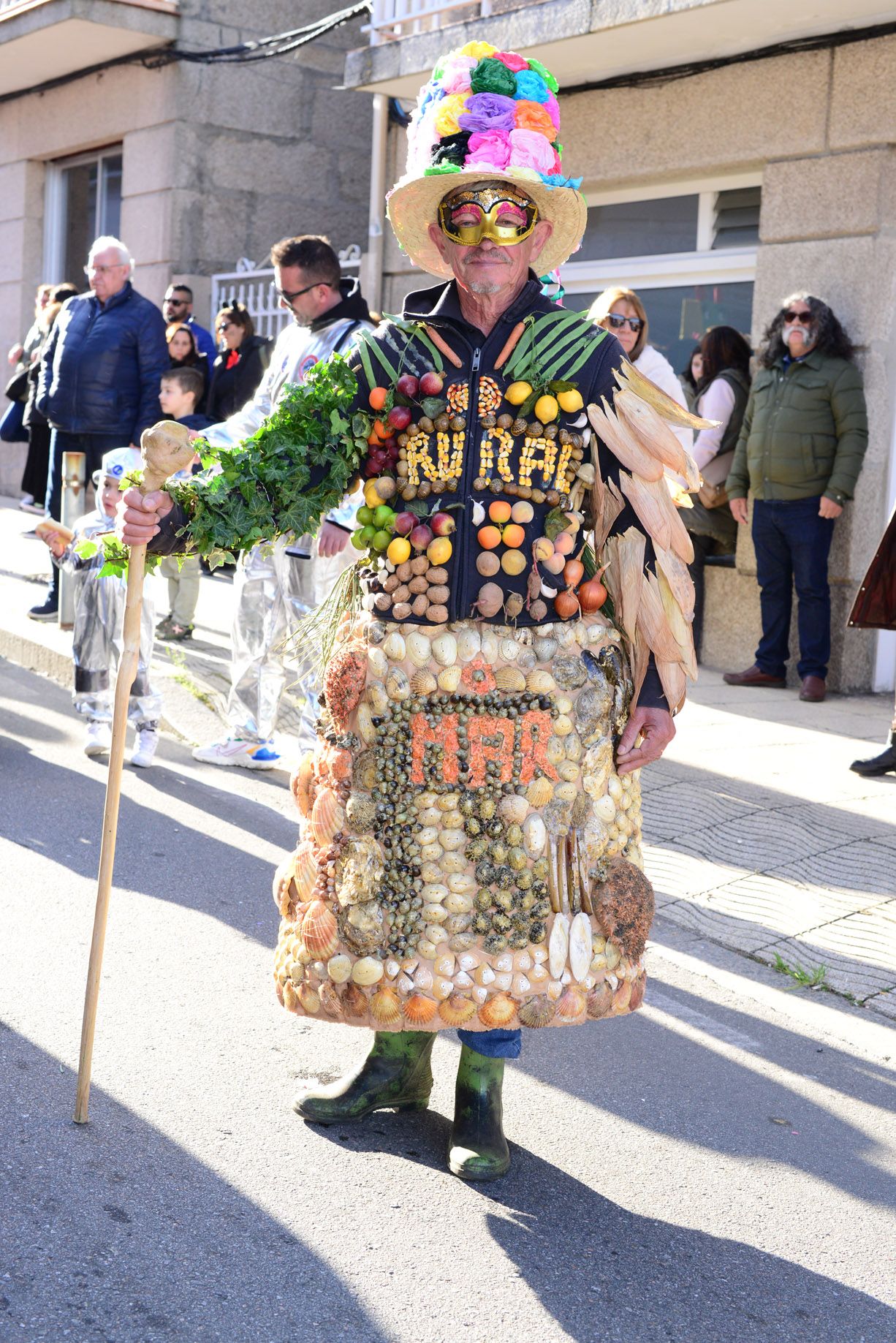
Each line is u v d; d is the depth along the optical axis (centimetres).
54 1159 285
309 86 1298
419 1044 316
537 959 274
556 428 276
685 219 897
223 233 1270
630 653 291
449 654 272
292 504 289
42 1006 356
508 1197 288
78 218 1418
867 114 758
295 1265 257
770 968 422
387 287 1071
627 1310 252
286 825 530
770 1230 284
